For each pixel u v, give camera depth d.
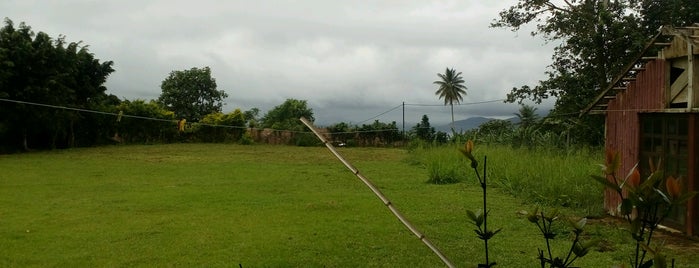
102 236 8.04
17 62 24.66
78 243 7.61
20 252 7.12
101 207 10.59
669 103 8.41
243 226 8.83
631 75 9.39
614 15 18.67
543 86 20.97
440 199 11.80
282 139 37.56
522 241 7.71
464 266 6.50
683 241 7.68
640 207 1.98
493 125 26.12
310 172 18.14
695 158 7.82
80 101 30.27
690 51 7.81
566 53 20.80
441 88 60.47
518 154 16.70
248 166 20.28
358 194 12.70
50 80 25.61
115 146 32.12
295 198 12.00
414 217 9.63
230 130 37.94
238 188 13.76
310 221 9.28
